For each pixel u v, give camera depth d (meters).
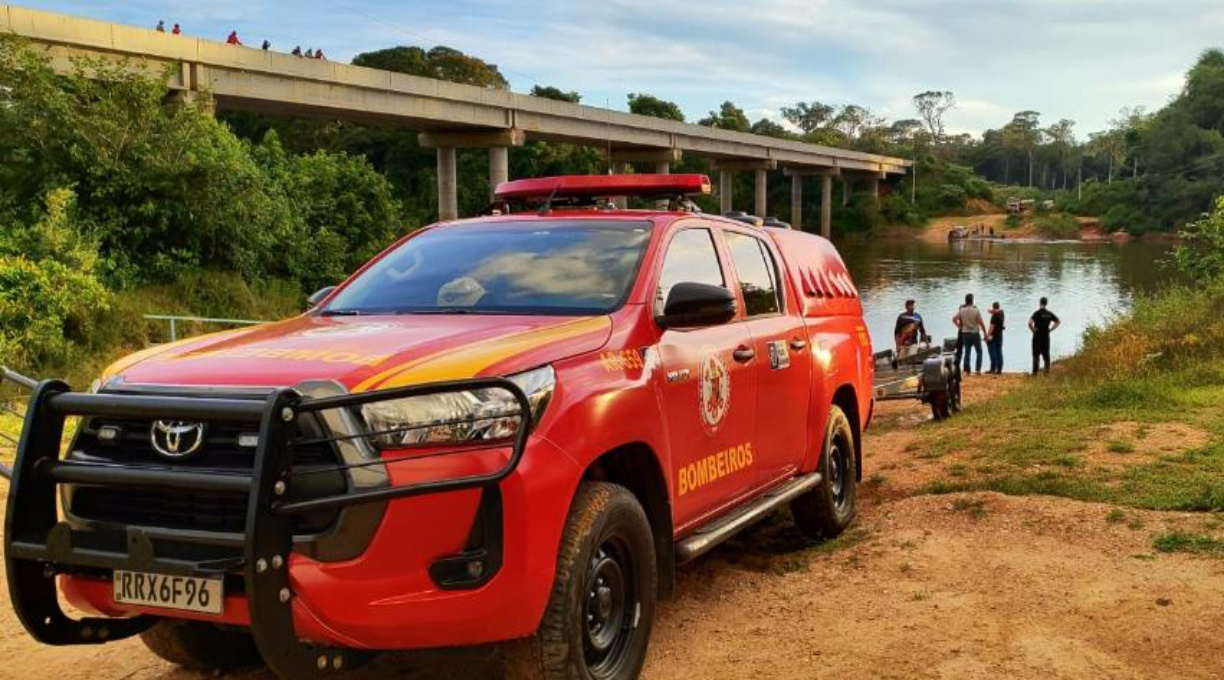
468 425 3.43
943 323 43.03
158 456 3.37
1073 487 7.00
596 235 5.02
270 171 33.66
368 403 3.32
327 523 3.27
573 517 3.79
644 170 85.19
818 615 5.05
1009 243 117.88
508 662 3.70
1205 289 21.50
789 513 7.39
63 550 3.35
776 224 6.87
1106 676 4.16
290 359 3.63
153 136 27.02
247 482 3.14
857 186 154.88
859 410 7.20
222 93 38.34
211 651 4.46
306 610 3.25
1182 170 123.31
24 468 3.40
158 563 3.28
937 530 6.42
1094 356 18.09
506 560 3.44
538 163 76.25
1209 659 4.27
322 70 42.25
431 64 91.94
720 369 5.05
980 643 4.54
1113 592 5.10
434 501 3.35
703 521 4.94
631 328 4.45
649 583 4.22
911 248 108.19
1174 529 6.00
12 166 24.88
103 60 27.84
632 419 4.14
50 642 3.56
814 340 6.40
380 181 37.25
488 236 5.20
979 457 8.55
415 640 3.38
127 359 3.96
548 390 3.75
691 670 4.43
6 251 20.62
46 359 17.11
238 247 28.31
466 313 4.56
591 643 3.91
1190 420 9.62
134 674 4.57
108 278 24.52
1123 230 125.12
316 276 32.88
